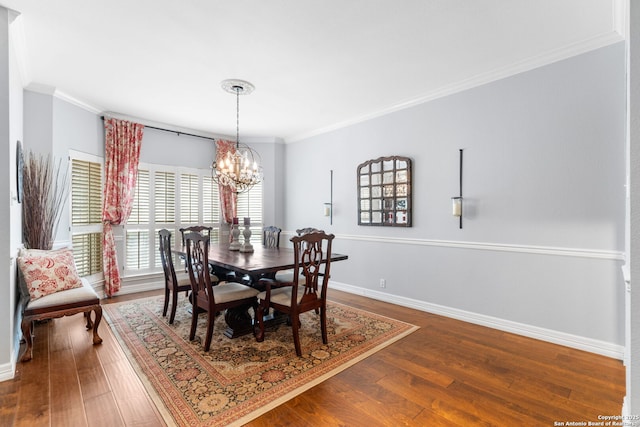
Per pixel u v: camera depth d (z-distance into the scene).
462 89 3.46
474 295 3.39
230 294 2.87
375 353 2.68
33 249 3.08
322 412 1.91
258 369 2.41
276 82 3.41
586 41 2.60
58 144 3.70
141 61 2.94
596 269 2.66
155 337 2.99
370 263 4.45
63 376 2.28
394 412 1.91
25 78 3.20
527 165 3.01
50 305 2.59
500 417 1.87
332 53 2.80
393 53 2.81
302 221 5.54
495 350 2.74
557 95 2.82
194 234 2.81
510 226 3.12
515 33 2.50
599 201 2.63
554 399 2.04
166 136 5.02
